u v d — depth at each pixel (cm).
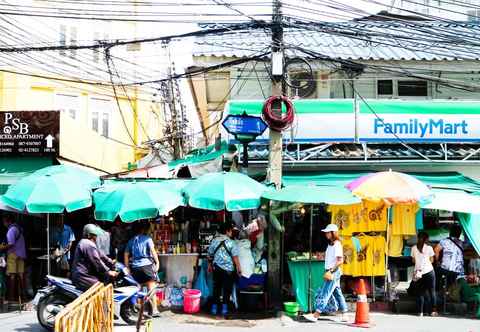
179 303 1228
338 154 1504
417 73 1730
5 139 1602
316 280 1208
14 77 2238
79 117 2448
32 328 1044
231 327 1054
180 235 1362
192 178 1459
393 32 1730
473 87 1659
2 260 1279
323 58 1378
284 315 1154
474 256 1359
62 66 2380
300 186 1152
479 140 1546
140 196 1141
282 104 1266
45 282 1428
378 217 1259
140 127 2755
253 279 1214
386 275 1268
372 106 1534
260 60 1469
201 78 1742
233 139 1483
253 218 1420
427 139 1534
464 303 1242
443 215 1535
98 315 775
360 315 1086
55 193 1162
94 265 995
